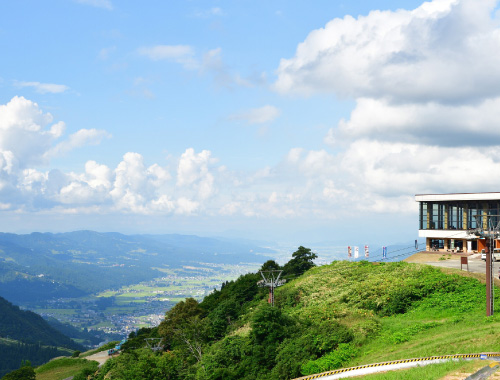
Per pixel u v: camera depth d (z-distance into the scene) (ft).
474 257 281.33
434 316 173.68
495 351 113.29
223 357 178.09
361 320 177.27
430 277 207.62
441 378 92.27
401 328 160.76
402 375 99.86
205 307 389.60
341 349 149.18
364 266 274.77
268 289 328.29
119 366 279.28
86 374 422.00
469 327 147.33
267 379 149.48
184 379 204.74
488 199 299.38
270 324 172.35
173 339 323.37
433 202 323.16
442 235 314.55
